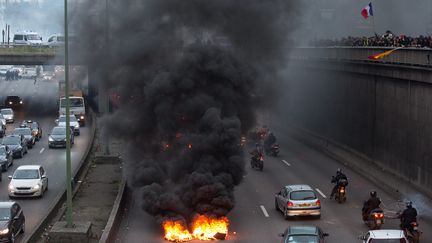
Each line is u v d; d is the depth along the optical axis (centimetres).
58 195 6819
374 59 8331
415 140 7088
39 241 5250
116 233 5697
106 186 7531
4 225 5162
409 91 7294
